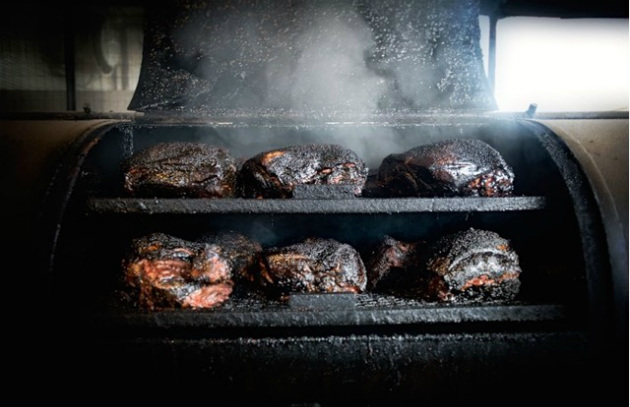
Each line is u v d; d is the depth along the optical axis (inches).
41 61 69.9
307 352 37.5
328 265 40.5
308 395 38.5
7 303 35.3
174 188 41.1
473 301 40.4
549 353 38.1
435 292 40.5
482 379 38.6
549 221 41.6
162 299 38.2
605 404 38.8
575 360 38.2
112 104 70.1
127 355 36.4
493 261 40.5
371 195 47.3
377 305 39.6
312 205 39.0
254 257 42.8
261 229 49.8
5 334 35.2
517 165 46.0
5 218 36.4
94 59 69.7
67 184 37.3
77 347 35.8
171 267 38.8
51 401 36.6
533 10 65.9
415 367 38.3
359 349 37.7
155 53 50.9
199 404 38.1
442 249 41.8
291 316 37.3
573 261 38.9
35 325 35.2
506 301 40.3
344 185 40.6
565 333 37.8
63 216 36.6
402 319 37.7
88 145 39.1
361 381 38.4
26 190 37.1
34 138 40.1
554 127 43.3
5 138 39.9
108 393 37.3
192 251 40.0
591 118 46.9
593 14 66.3
